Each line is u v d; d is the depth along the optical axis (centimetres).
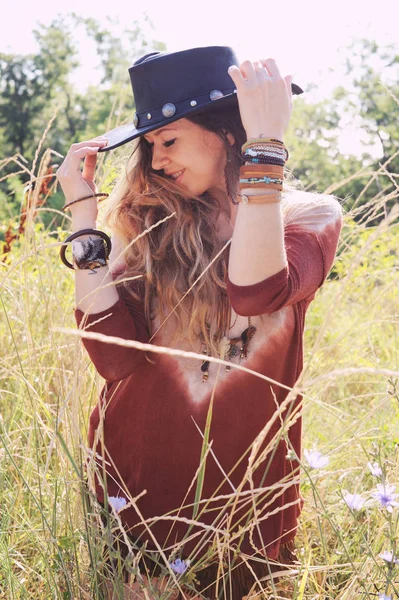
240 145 188
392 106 2748
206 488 188
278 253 165
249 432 186
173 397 187
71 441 201
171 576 177
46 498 229
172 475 189
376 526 212
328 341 335
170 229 187
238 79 168
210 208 189
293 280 172
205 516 189
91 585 185
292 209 186
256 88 167
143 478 192
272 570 196
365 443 260
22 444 258
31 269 333
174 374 187
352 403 328
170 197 187
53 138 4925
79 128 4903
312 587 204
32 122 4903
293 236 180
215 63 187
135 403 191
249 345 183
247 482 188
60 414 199
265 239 164
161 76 186
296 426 193
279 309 173
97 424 202
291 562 205
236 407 184
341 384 324
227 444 186
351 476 260
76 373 203
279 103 168
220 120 187
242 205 166
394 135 2691
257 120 167
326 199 192
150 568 192
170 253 187
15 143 4909
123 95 335
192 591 190
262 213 164
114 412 196
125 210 193
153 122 187
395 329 363
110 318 185
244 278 167
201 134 187
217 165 191
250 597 180
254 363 184
